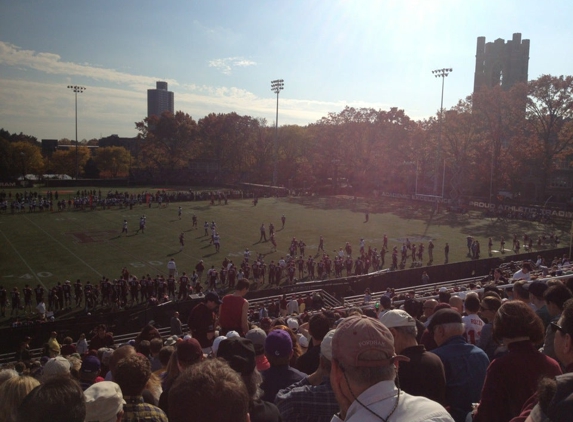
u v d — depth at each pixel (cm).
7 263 4225
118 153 13662
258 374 463
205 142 13525
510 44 14275
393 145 10481
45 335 2392
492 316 728
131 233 5566
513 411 418
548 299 627
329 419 437
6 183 10412
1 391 419
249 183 12350
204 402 266
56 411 291
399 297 1891
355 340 299
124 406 459
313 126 13125
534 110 8056
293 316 1722
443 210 7812
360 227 6097
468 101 8562
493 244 5234
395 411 286
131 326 2567
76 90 10706
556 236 5431
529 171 9525
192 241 5194
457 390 518
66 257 4450
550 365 431
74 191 9981
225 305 934
